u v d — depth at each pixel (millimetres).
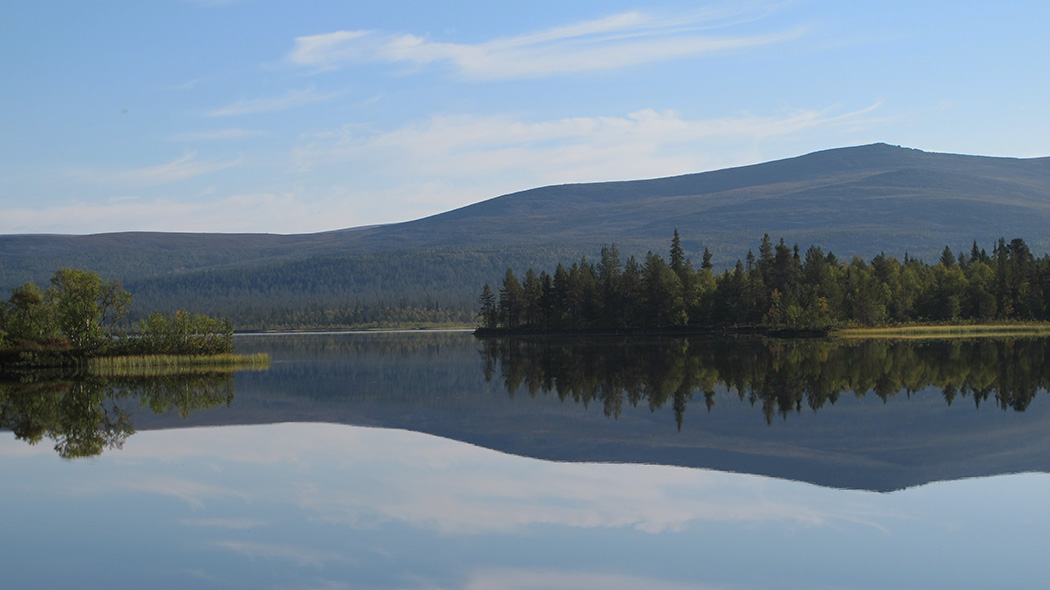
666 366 111688
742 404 72250
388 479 44906
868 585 29109
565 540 33969
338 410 74250
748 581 29516
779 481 43438
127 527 36812
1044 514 36781
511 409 72625
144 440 59000
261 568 31500
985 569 30391
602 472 46031
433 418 68250
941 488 41531
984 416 64250
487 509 38531
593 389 86188
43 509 39906
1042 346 141125
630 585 29281
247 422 67438
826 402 72938
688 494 40875
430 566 31344
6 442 58656
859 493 40781
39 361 121312
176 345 134625
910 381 88375
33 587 30125
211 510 39188
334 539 34625
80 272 127938
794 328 187500
